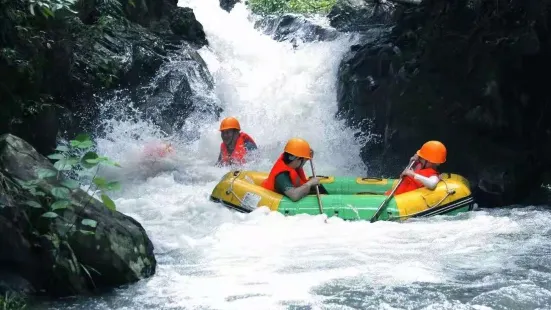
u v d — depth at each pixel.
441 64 10.60
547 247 7.19
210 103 14.19
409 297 5.70
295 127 13.97
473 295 5.75
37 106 9.00
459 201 8.48
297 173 8.81
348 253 6.93
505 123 9.98
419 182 8.59
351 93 13.07
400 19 12.50
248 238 7.48
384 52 12.39
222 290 5.85
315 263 6.61
